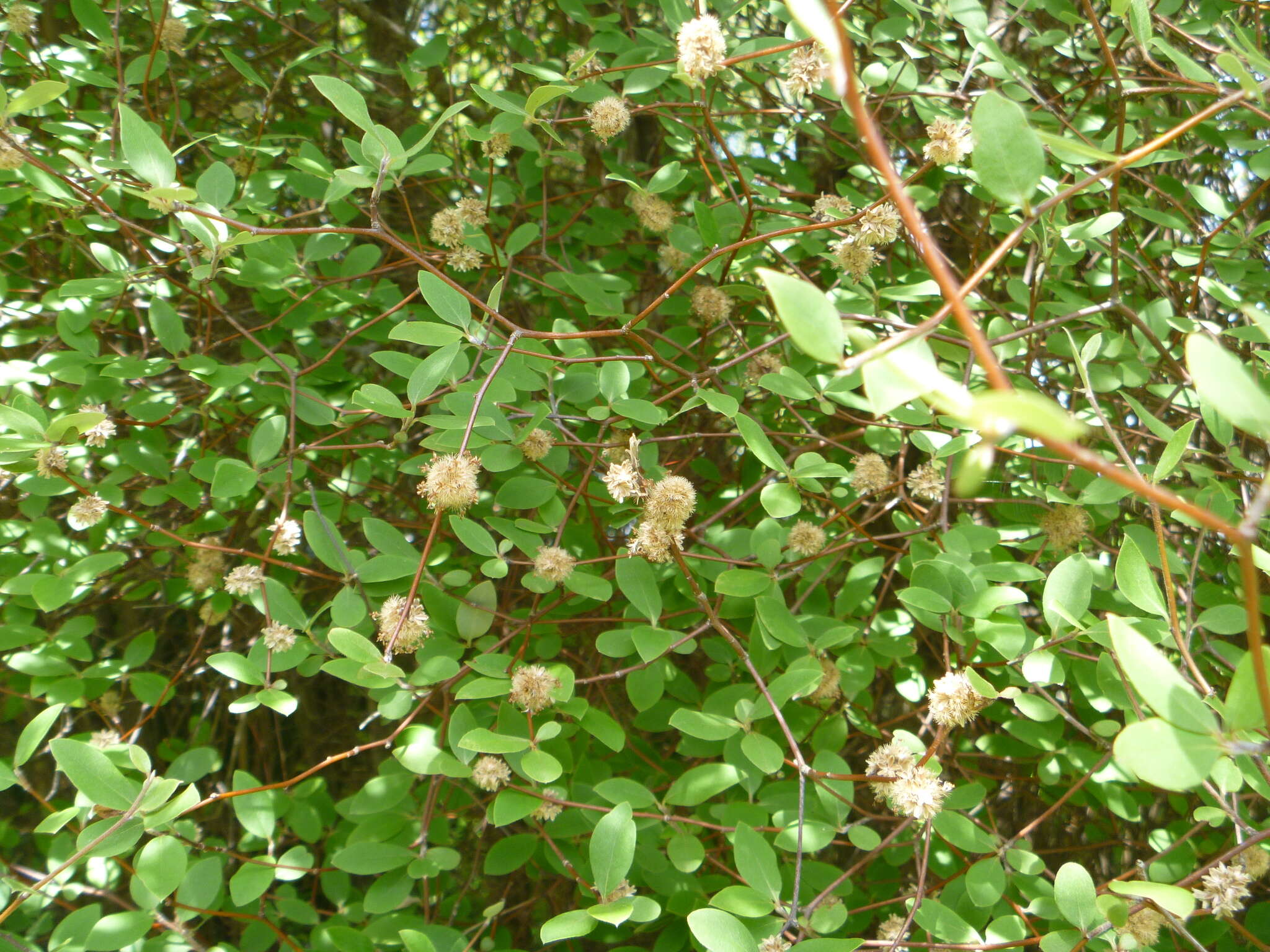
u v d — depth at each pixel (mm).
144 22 495
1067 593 295
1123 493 342
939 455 352
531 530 349
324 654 341
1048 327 360
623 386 345
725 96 479
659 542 315
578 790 363
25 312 414
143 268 408
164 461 403
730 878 373
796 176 505
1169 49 325
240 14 524
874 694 511
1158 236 511
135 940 300
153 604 512
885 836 398
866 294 404
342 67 533
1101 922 267
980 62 455
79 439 346
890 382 160
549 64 490
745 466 450
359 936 339
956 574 329
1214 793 277
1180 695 171
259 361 410
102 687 386
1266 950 272
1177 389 394
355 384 450
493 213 510
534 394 425
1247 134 462
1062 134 426
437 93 576
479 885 487
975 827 337
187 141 503
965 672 274
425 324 319
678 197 516
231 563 427
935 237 550
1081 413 407
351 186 320
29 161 338
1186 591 367
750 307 474
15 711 454
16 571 392
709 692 417
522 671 309
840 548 372
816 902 285
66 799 518
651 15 519
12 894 367
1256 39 476
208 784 526
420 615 322
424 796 392
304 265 432
